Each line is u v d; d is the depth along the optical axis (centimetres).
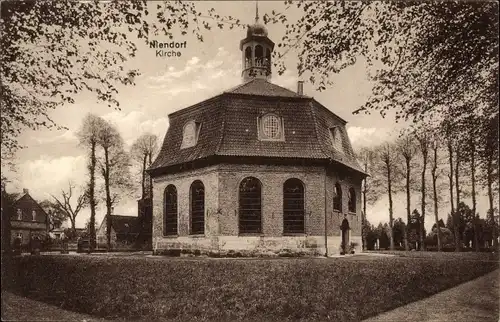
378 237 4072
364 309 1174
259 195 2578
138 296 1303
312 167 2625
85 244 3422
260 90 2783
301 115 2689
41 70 1420
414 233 2855
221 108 2631
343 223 2853
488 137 1327
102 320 1127
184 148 2756
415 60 1342
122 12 1392
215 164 2553
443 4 1208
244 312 1179
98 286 1394
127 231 3516
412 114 1412
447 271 1583
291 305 1217
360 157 2806
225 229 2503
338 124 3005
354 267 1683
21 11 1291
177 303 1245
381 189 2825
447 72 1292
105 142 2531
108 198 2827
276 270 1627
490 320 1049
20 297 1244
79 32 1424
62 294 1299
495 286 1384
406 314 1122
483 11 1142
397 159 2441
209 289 1369
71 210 2862
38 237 2686
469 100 1333
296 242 2553
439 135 1441
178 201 2780
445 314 1109
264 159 2575
